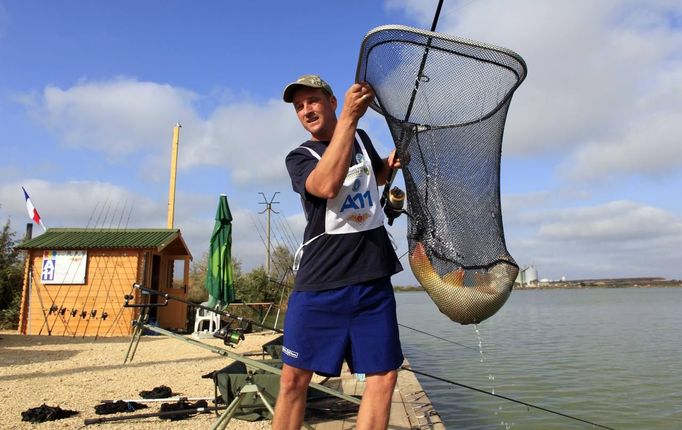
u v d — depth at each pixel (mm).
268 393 5031
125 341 13094
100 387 7113
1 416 5469
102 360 9734
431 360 14719
